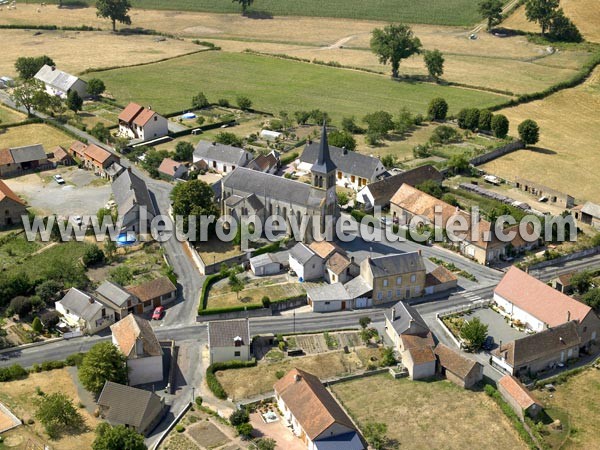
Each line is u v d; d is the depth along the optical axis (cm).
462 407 13412
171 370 14350
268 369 14500
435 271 17800
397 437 12594
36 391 13562
